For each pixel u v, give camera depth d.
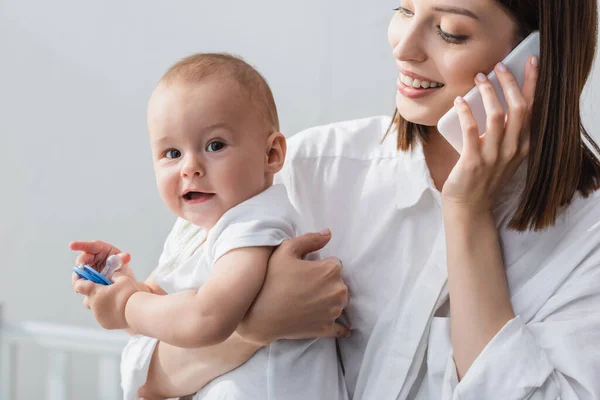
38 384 2.55
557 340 0.99
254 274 1.00
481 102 1.01
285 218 1.06
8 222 2.53
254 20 2.16
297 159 1.21
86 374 2.50
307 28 2.09
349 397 1.12
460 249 1.03
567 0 0.99
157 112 1.05
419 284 1.09
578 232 1.05
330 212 1.18
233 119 1.04
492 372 0.98
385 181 1.16
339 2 2.05
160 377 1.10
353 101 2.06
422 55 1.02
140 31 2.33
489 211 1.04
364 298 1.12
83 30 2.39
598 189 1.08
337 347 1.15
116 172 2.41
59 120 2.46
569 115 1.01
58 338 1.98
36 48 2.45
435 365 1.05
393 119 1.17
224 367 1.05
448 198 1.04
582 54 1.01
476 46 0.99
